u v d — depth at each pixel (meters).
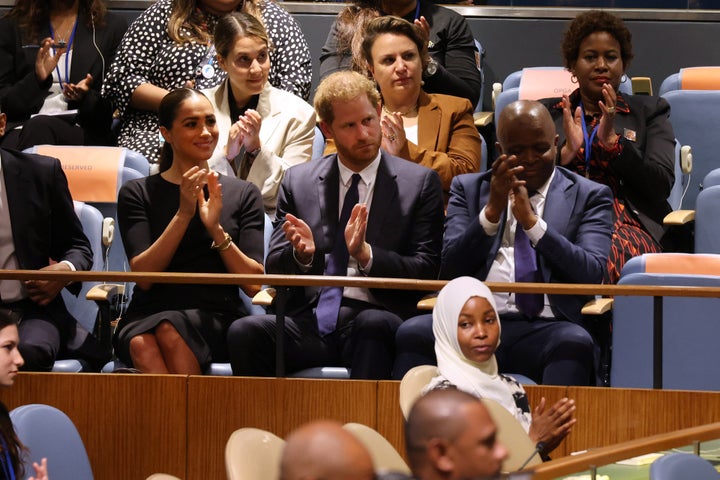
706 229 13.34
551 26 17.92
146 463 11.36
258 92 14.69
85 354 12.37
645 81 16.30
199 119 12.66
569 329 11.79
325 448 5.17
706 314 11.94
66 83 16.67
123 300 13.61
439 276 12.41
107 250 13.55
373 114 12.37
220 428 11.30
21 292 12.34
